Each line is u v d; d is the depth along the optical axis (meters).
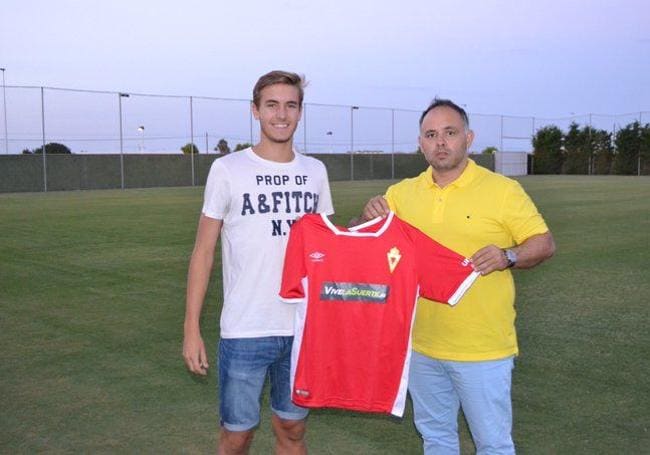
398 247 3.00
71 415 4.39
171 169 32.94
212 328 6.40
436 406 3.35
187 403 4.59
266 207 3.06
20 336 6.11
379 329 3.00
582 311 6.79
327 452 3.91
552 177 40.19
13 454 3.85
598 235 12.40
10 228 13.84
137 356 5.55
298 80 3.12
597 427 4.12
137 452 3.89
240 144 35.47
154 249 10.91
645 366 5.16
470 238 3.11
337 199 21.31
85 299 7.49
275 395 3.27
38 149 29.33
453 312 3.12
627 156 42.47
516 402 4.50
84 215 16.58
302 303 3.02
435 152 3.09
